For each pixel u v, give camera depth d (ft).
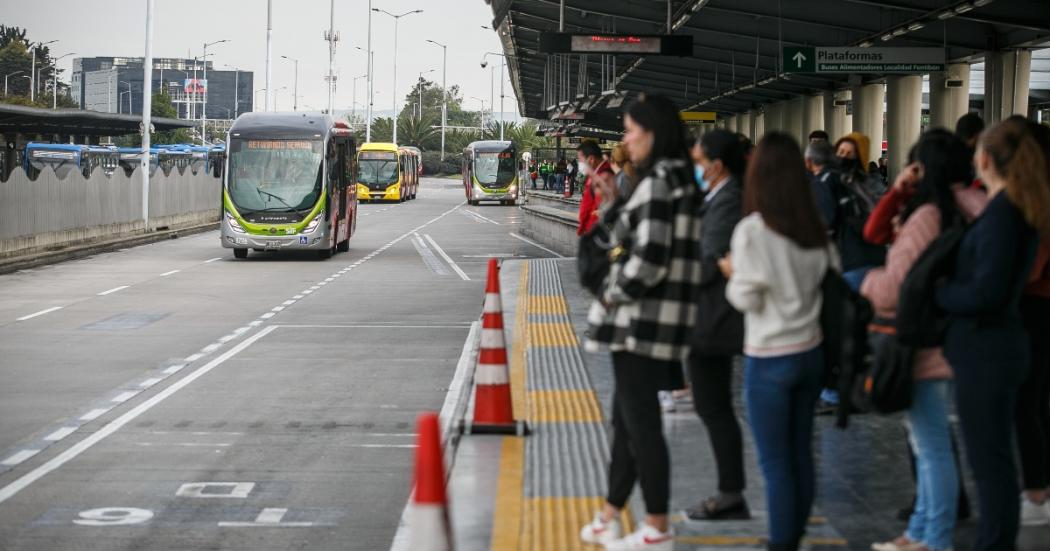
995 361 19.29
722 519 24.23
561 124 256.93
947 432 21.12
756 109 222.07
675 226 20.95
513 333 53.62
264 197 111.14
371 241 142.41
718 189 23.99
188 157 327.47
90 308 72.13
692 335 21.48
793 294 19.45
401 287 85.46
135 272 98.37
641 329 20.99
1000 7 92.58
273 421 39.37
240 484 31.35
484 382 33.73
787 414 19.77
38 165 257.34
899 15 104.94
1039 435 23.21
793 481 19.92
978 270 18.83
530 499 26.43
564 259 97.30
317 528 27.45
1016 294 19.22
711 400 24.07
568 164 282.36
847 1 98.58
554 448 31.48
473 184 272.10
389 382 46.75
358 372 49.14
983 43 108.88
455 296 78.95
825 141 31.22
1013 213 18.79
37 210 112.27
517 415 35.63
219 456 34.50
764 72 168.96
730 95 193.47
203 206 180.86
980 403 19.38
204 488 30.94
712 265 23.13
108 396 43.73
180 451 35.09
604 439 32.40
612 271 21.26
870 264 30.63
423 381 46.98
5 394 44.09
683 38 97.19
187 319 66.90
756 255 19.36
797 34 120.78
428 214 224.53
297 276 94.84
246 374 48.65
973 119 25.91
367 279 92.17
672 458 29.63
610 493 22.98
